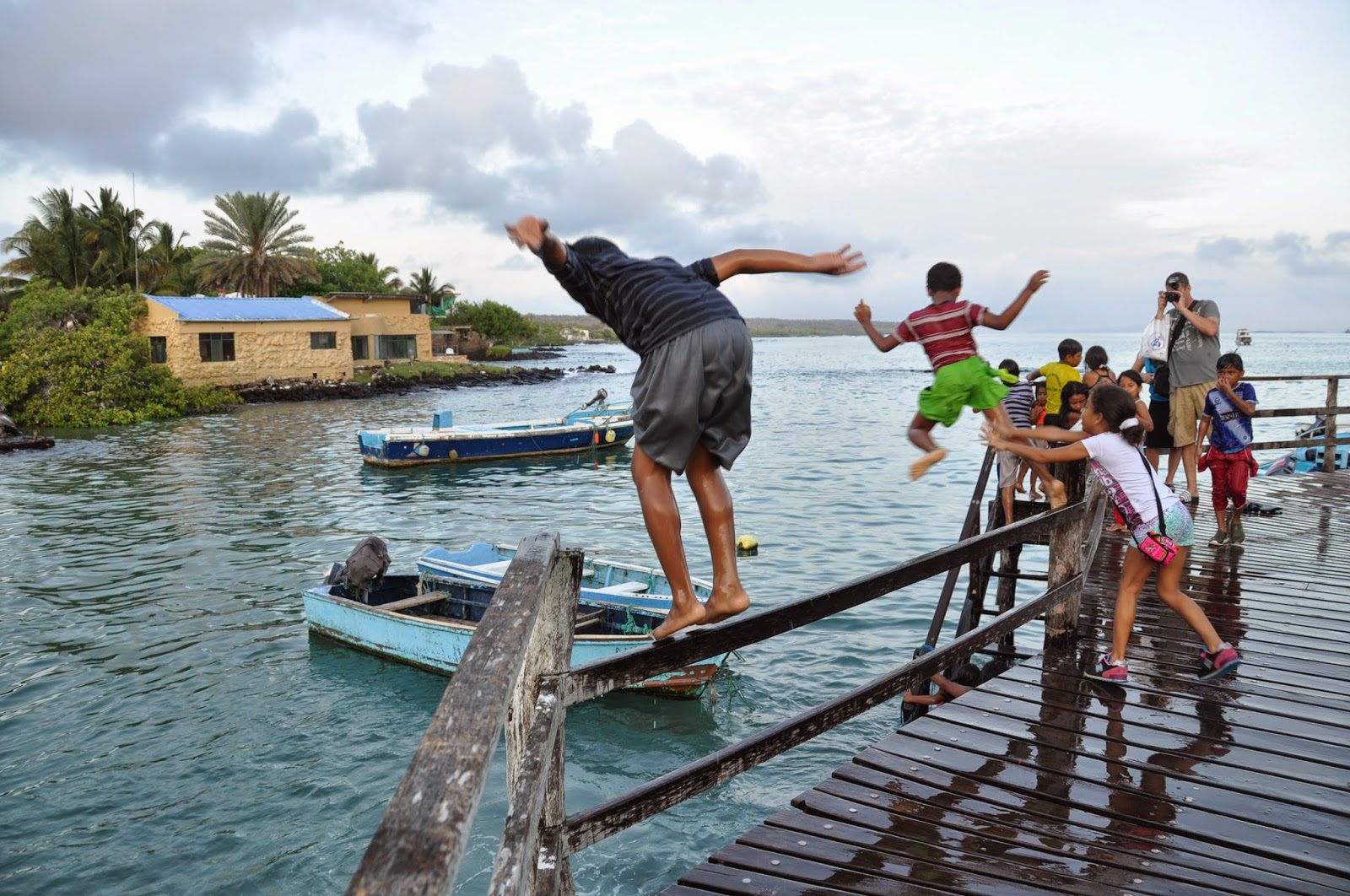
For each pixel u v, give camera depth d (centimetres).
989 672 793
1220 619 693
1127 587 563
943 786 427
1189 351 1048
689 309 261
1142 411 992
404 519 2148
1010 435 508
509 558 1515
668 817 833
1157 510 537
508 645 175
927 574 436
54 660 1212
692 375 258
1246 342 5131
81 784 895
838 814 401
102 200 6050
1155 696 540
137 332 4962
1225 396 897
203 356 5119
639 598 1152
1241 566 852
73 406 4206
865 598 391
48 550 1820
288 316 5484
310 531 2012
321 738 985
